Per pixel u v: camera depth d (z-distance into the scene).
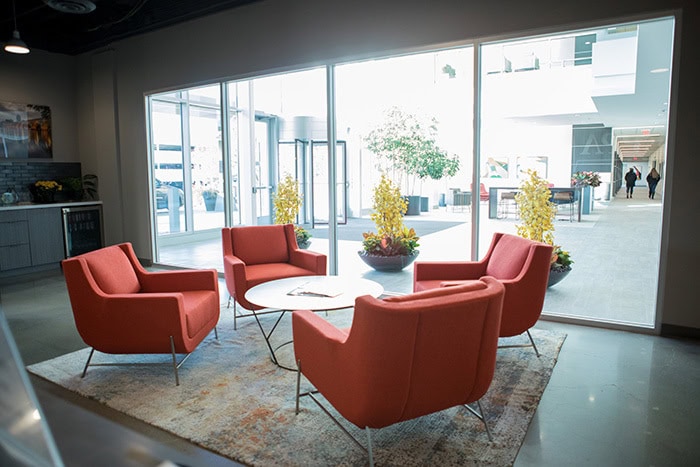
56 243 6.98
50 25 6.66
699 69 3.69
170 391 3.03
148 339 3.15
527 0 4.27
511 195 5.00
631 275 5.46
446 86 5.03
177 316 3.14
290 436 2.50
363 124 5.69
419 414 2.25
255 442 2.44
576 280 5.37
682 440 2.46
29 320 4.61
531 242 3.61
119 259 3.71
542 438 2.49
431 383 2.20
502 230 5.07
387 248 5.84
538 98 4.87
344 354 2.19
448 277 4.07
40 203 7.05
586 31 4.20
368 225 6.12
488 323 2.27
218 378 3.22
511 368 3.34
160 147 8.24
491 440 2.45
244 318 4.61
